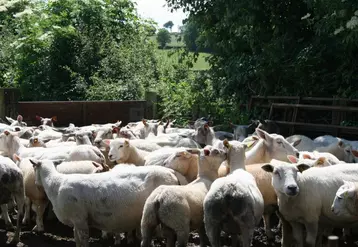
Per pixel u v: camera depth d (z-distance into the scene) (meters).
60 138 12.91
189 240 8.88
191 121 17.27
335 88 15.55
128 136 12.16
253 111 16.52
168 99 18.72
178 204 6.89
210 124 14.24
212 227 6.87
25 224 9.83
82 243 7.64
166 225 6.93
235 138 13.71
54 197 7.83
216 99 18.08
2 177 8.64
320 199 7.52
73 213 7.62
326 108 14.19
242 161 8.12
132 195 7.61
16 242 8.79
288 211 7.52
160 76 22.38
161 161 9.23
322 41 15.86
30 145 11.55
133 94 19.98
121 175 7.80
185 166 8.77
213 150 8.00
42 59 21.91
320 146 11.58
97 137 11.67
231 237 8.23
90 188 7.65
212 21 17.92
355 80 15.22
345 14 13.39
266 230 8.84
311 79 15.79
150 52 23.36
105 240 8.96
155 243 8.67
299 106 14.87
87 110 17.36
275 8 16.56
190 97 18.08
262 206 7.30
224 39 17.94
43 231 9.38
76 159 9.73
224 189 6.83
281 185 7.26
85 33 22.31
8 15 26.23
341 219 7.53
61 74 21.83
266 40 16.95
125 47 22.95
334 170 7.79
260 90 16.70
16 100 16.50
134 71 21.59
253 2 16.16
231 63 17.31
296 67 15.69
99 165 8.82
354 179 7.70
